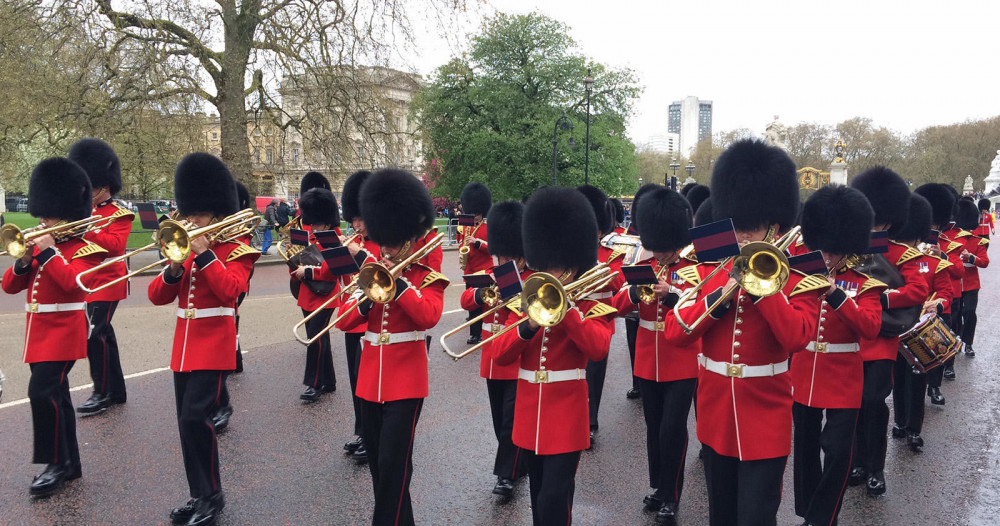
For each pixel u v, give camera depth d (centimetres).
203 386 438
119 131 1853
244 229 474
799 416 426
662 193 514
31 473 498
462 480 497
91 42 1716
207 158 479
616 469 524
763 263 301
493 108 3319
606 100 3538
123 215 636
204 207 468
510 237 495
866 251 416
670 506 438
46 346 469
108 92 1850
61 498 460
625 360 871
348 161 1973
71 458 485
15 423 592
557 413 346
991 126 7119
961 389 738
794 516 453
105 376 629
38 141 2806
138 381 717
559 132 3147
